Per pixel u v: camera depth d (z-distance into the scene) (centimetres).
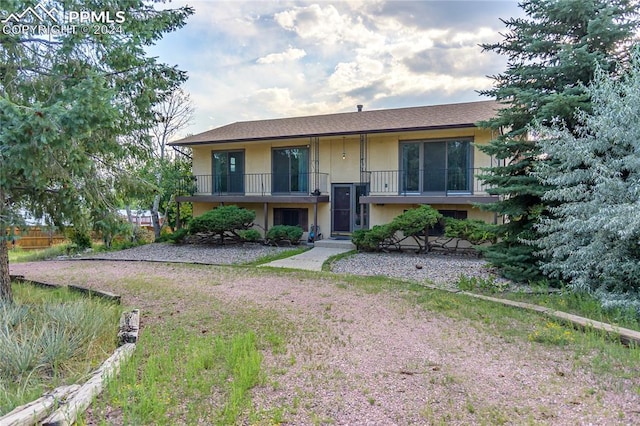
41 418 266
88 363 378
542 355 407
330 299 657
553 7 698
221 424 270
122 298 674
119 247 1450
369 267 1000
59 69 539
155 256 1261
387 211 1359
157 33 654
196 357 375
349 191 1433
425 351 420
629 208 527
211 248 1386
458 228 1121
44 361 367
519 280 756
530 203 763
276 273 917
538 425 274
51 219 582
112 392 304
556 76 734
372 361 391
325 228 1474
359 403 305
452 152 1259
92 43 552
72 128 428
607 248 594
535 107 735
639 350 405
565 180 629
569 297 613
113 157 643
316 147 1475
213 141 1559
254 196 1496
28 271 999
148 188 652
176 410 290
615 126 586
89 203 549
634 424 275
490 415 288
